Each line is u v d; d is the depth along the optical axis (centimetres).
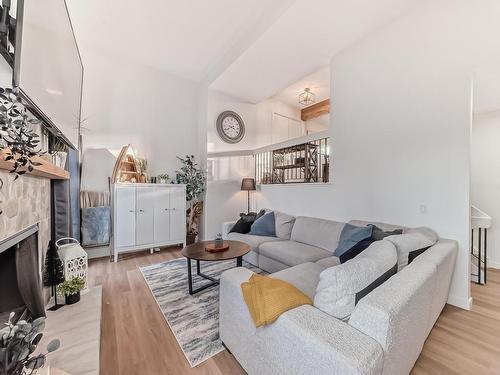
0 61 138
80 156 374
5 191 136
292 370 105
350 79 331
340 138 340
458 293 233
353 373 80
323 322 106
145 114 454
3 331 95
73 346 161
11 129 117
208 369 152
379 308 97
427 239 206
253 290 133
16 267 170
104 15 323
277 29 303
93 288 255
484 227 289
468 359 162
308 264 224
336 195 340
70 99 234
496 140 357
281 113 623
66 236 276
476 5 224
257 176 529
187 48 400
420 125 259
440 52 245
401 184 273
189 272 253
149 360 159
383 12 273
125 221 377
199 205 489
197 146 518
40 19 142
